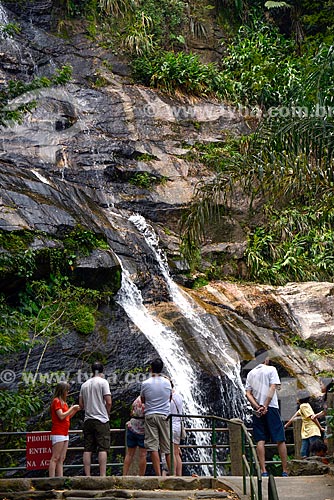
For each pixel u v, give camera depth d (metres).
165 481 8.78
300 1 28.28
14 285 13.74
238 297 18.22
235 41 27.34
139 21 25.42
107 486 8.57
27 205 15.15
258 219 21.30
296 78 24.02
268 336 16.95
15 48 22.06
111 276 15.35
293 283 19.48
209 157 21.86
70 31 24.00
